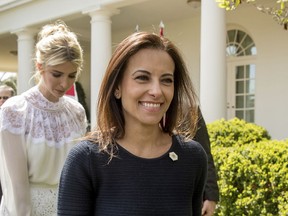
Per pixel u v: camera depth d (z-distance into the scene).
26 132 2.19
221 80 7.41
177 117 1.73
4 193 2.19
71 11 10.02
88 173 1.51
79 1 9.82
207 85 7.42
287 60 9.88
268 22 10.19
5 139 2.13
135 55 1.53
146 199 1.49
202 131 2.73
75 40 2.25
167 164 1.55
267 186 3.68
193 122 1.92
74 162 1.52
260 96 10.41
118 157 1.52
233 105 11.00
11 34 12.59
